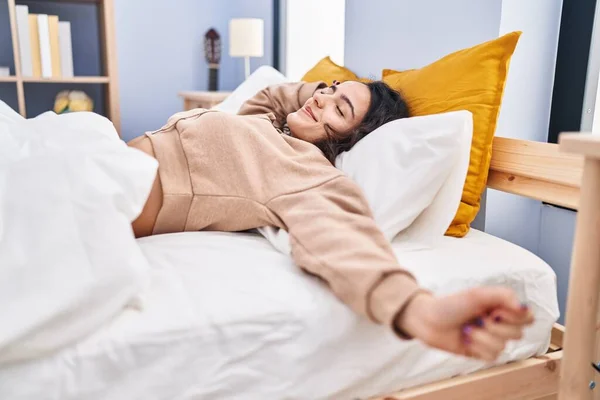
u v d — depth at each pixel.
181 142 1.11
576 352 0.74
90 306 0.73
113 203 0.78
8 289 0.70
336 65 1.85
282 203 1.00
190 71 3.12
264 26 3.00
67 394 0.70
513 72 1.46
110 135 1.03
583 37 1.42
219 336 0.78
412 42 1.73
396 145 1.13
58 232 0.74
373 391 0.89
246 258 0.95
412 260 1.01
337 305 0.85
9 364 0.69
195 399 0.77
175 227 1.10
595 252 0.71
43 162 0.79
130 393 0.74
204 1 3.06
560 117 1.49
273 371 0.81
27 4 2.68
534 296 1.02
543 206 1.54
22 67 2.41
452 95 1.25
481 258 1.04
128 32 2.93
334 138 1.28
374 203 1.09
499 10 1.41
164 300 0.81
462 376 0.97
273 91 1.57
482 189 1.21
